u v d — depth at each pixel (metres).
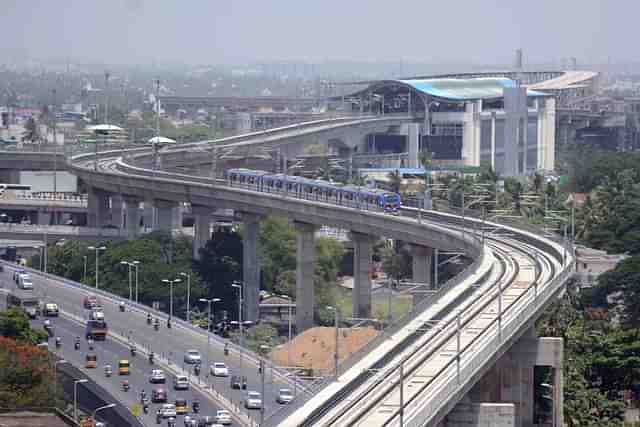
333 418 195.38
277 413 194.88
